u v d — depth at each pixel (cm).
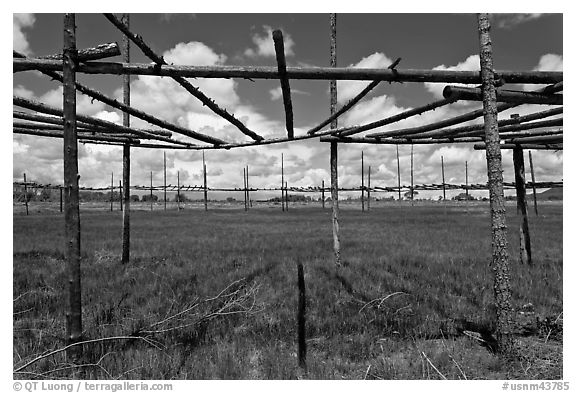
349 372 433
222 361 439
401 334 523
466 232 1872
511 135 839
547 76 486
